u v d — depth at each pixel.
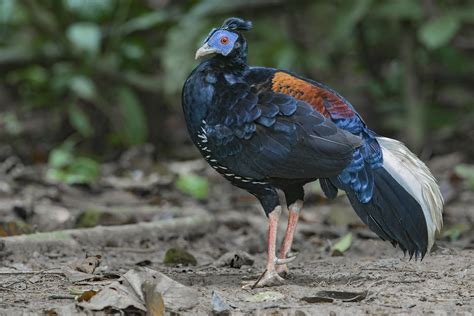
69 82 18.52
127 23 19.30
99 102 18.91
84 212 11.70
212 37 8.09
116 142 19.03
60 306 7.11
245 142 7.83
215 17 18.53
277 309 7.03
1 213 12.12
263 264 9.56
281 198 14.07
